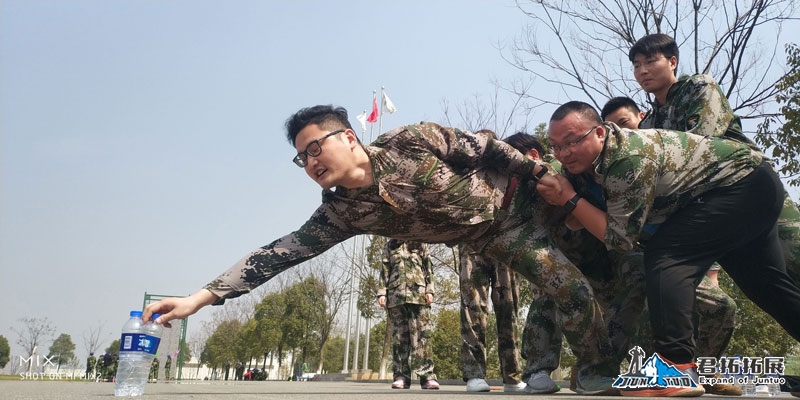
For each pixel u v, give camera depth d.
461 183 3.30
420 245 7.13
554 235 3.80
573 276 3.31
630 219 3.14
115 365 13.44
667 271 3.11
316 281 35.19
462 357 5.17
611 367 3.46
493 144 3.32
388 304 7.21
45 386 4.97
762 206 3.17
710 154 3.19
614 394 3.39
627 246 3.19
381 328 44.47
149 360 3.50
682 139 3.23
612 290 4.08
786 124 8.68
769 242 3.38
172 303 3.04
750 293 3.53
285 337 43.97
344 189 3.29
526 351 4.33
